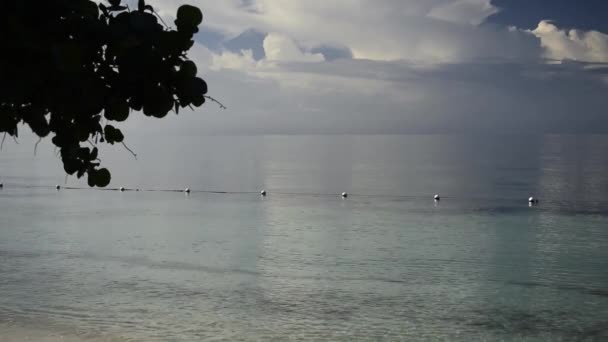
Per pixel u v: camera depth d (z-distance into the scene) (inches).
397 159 3314.5
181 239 859.4
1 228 948.0
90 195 1445.6
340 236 897.5
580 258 742.5
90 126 79.1
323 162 3014.3
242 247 804.6
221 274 653.3
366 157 3555.6
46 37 68.5
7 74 68.2
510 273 663.1
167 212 1163.3
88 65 71.3
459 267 693.3
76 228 951.6
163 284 607.8
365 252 775.7
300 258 738.8
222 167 2559.1
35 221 1024.2
